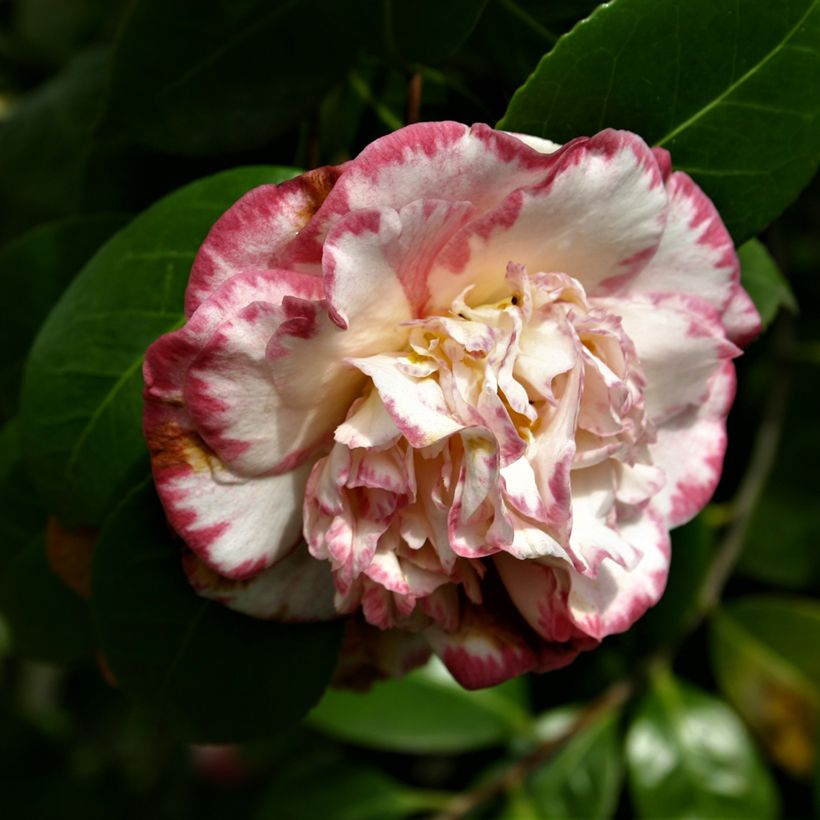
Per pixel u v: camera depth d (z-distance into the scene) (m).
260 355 0.17
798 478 0.32
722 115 0.20
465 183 0.17
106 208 0.25
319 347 0.17
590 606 0.19
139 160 0.25
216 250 0.17
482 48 0.23
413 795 0.33
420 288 0.17
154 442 0.17
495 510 0.17
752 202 0.20
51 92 0.29
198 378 0.17
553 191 0.17
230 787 0.56
